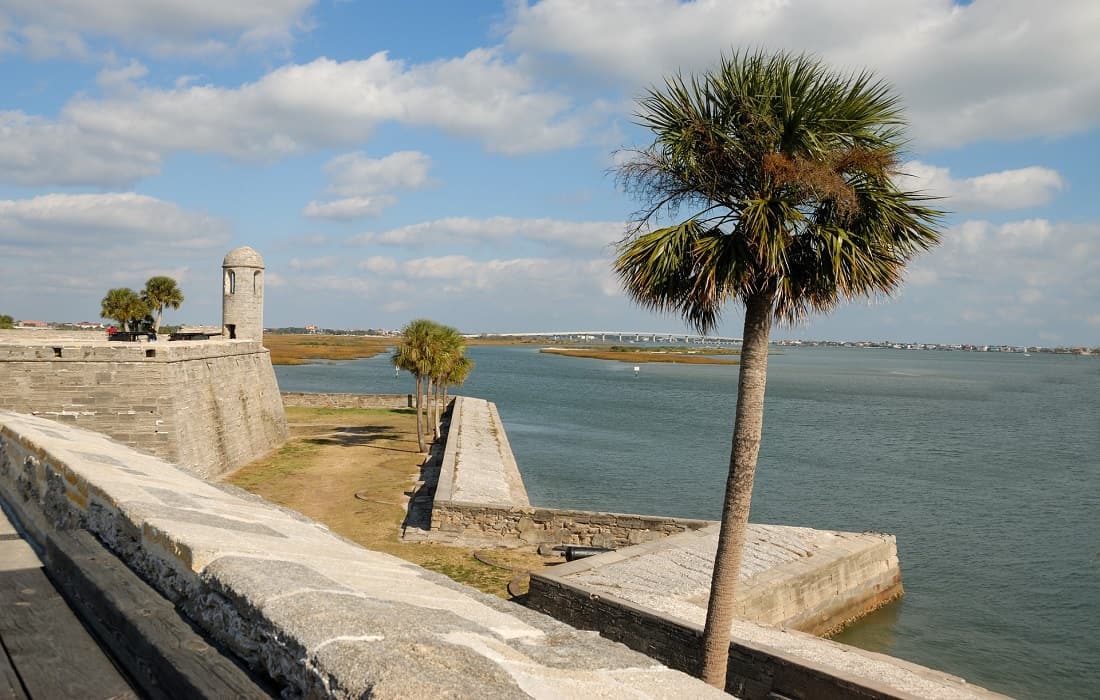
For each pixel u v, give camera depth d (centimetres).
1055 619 1911
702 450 4606
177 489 528
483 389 9525
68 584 371
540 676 231
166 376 2425
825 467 4197
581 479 3550
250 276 3753
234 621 266
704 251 828
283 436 3953
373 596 296
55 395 2280
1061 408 8469
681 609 1344
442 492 2256
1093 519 3023
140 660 269
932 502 3316
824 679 1016
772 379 13700
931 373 18112
